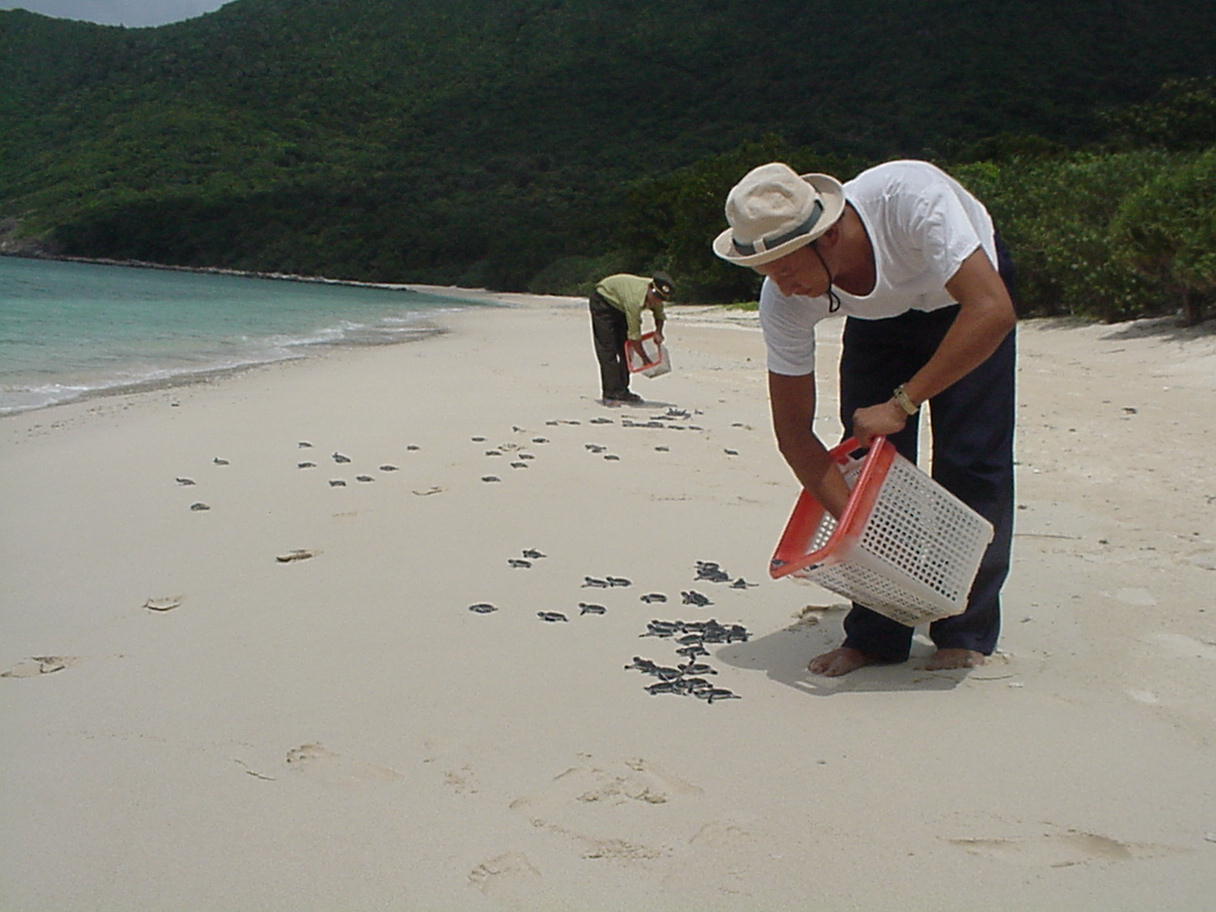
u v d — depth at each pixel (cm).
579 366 1405
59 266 5753
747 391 1100
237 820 256
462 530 523
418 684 337
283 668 349
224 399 972
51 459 675
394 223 7850
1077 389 1080
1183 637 379
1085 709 321
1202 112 3950
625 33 11006
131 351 1491
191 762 285
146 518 538
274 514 549
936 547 326
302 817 257
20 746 292
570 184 8244
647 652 370
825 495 346
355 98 10538
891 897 226
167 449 718
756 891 228
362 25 12012
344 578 445
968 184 2762
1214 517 546
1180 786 274
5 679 338
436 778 277
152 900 224
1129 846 246
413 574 452
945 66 8019
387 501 579
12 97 10288
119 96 10206
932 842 247
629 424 856
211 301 3162
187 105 9900
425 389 1081
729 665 359
